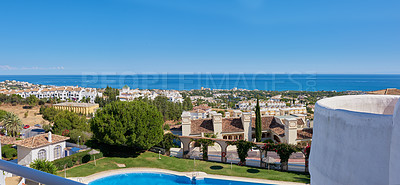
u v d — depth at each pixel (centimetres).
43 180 224
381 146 406
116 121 3712
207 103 16738
